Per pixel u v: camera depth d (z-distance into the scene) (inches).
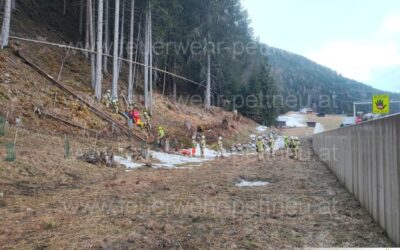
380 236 253.8
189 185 476.4
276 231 267.7
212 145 1254.9
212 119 1612.9
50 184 413.1
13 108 665.0
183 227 276.7
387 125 251.9
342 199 392.2
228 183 508.4
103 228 267.6
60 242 234.7
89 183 450.9
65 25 1514.5
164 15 1432.1
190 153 1003.9
